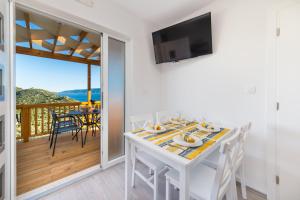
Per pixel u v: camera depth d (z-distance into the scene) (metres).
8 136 1.25
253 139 1.67
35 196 1.48
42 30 2.63
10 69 1.26
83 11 1.67
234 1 1.76
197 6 2.07
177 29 2.16
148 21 2.48
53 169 2.00
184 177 0.94
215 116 2.01
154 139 1.32
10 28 1.25
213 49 1.99
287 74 1.41
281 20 1.43
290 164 1.42
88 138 3.41
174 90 2.57
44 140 3.17
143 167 2.12
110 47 2.08
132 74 2.28
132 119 1.83
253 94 1.65
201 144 1.19
